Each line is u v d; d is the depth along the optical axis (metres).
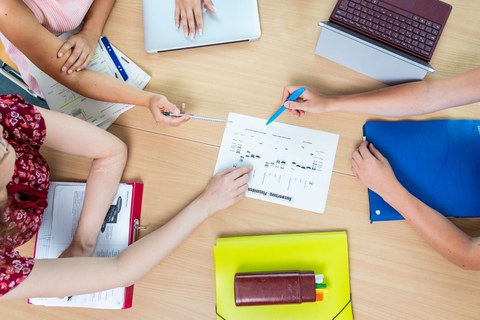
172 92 1.00
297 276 0.86
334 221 0.93
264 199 0.94
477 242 0.87
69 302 0.90
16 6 0.87
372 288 0.90
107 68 1.01
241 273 0.87
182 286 0.91
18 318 0.91
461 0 0.98
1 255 0.74
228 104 0.98
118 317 0.91
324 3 1.00
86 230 0.91
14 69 1.12
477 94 0.88
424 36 0.86
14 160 0.77
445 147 0.94
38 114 0.85
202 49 1.01
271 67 0.99
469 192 0.92
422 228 0.88
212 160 0.96
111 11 1.03
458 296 0.89
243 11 0.99
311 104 0.94
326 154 0.95
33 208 0.90
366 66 0.95
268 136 0.96
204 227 0.93
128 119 0.99
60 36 1.02
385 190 0.90
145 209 0.95
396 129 0.95
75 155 0.98
